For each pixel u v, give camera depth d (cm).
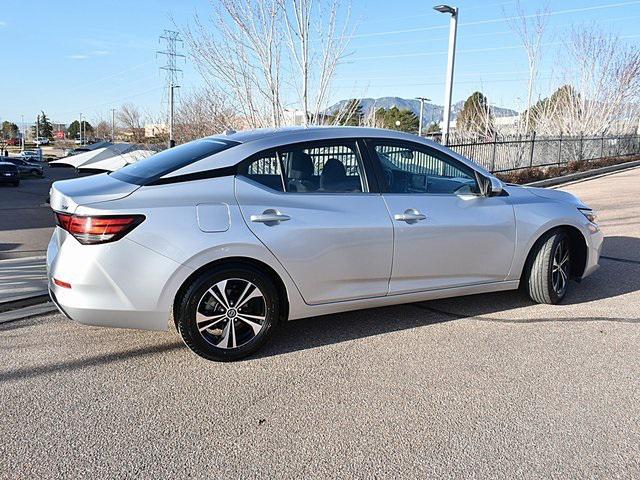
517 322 421
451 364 346
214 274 329
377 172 387
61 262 316
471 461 244
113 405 291
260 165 352
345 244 363
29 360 347
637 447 255
